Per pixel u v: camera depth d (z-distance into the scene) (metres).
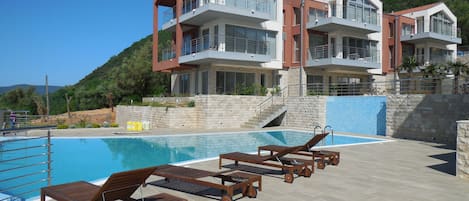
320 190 6.88
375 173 8.47
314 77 27.58
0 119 17.38
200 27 25.05
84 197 4.86
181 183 7.31
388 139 16.70
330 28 26.27
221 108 21.59
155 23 27.80
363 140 16.98
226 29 23.59
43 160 11.78
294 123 22.73
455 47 36.34
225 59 22.50
